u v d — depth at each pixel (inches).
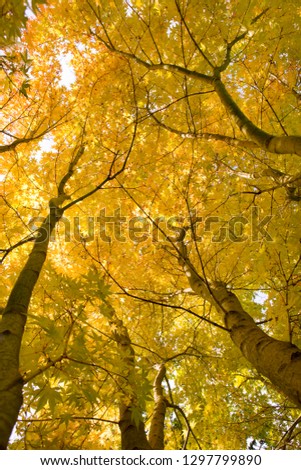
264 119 162.2
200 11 131.2
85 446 114.2
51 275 95.0
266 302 134.3
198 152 157.9
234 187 154.9
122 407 119.1
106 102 146.8
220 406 176.1
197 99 152.6
